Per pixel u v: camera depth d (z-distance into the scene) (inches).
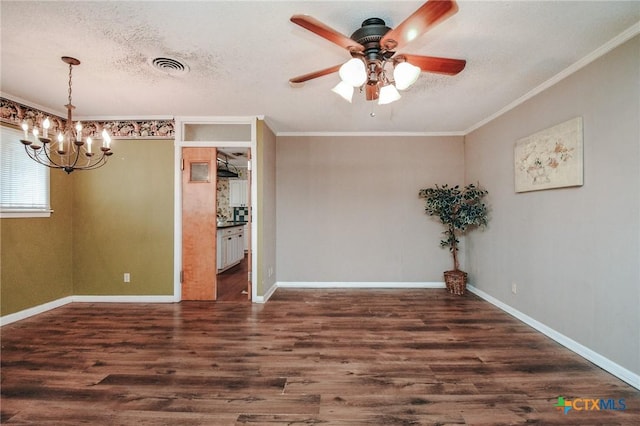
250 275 154.8
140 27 77.1
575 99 96.4
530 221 119.2
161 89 116.4
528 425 64.3
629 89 78.9
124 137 152.0
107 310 138.8
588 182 91.6
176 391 76.4
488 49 87.4
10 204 124.7
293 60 94.1
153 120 151.6
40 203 136.7
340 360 92.1
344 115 148.8
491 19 73.7
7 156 123.3
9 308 123.2
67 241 149.6
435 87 114.0
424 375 83.6
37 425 64.7
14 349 99.4
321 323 122.3
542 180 110.7
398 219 180.9
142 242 152.2
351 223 181.3
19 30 78.2
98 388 77.7
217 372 85.4
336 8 69.7
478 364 89.5
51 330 115.5
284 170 181.8
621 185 81.4
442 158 180.2
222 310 138.6
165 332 113.5
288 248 181.8
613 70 83.3
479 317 129.0
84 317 129.6
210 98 126.0
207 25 76.4
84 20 74.3
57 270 144.3
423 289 175.8
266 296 156.3
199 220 153.3
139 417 67.0
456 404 71.1
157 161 152.5
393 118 153.4
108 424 64.9
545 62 94.8
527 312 121.3
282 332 113.4
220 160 247.0
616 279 82.9
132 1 67.5
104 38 82.0
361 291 171.2
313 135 181.2
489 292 150.8
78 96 123.7
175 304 147.9
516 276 128.4
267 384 79.5
